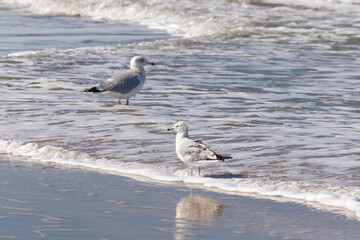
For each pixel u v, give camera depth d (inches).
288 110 687.7
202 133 585.9
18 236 335.3
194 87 817.5
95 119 642.8
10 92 769.6
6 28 1464.1
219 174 466.9
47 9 1855.3
